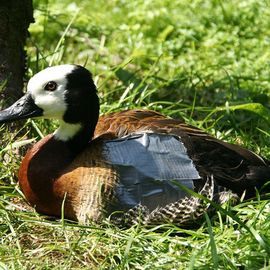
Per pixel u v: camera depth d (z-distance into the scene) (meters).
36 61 13.60
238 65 15.95
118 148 10.52
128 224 10.42
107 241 9.97
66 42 16.98
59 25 17.28
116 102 13.23
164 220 10.38
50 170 10.62
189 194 10.34
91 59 16.34
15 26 12.55
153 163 10.42
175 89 14.48
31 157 10.79
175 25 17.72
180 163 10.48
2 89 12.12
